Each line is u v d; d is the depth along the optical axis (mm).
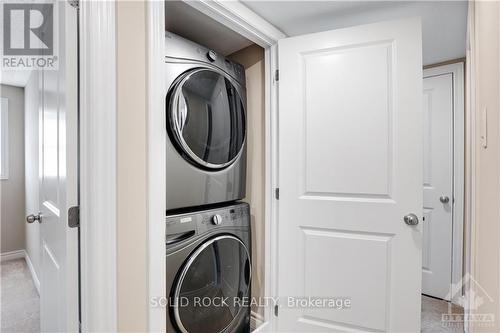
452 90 2188
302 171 1660
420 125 1406
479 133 1111
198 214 1432
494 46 781
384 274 1482
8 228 3213
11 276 2785
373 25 1499
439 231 2230
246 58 1958
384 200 1483
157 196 991
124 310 911
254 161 1905
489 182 863
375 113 1494
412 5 1458
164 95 1023
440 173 2229
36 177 2291
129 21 930
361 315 1530
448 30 1702
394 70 1460
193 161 1427
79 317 887
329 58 1590
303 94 1652
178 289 1284
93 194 850
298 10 1522
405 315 1440
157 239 991
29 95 2762
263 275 1834
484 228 958
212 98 1553
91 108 847
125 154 914
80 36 855
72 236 875
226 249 1555
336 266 1581
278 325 1715
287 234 1690
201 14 1529
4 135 3172
